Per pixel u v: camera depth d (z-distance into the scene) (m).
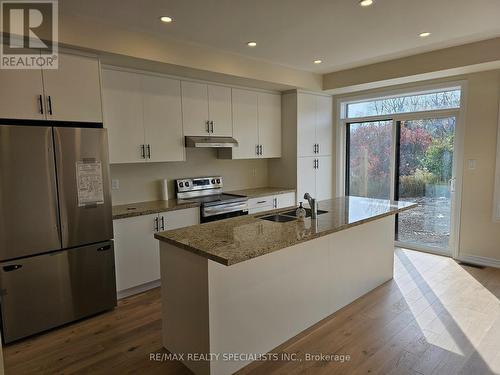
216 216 4.10
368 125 5.27
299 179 5.10
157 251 3.59
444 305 3.14
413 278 3.79
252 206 4.53
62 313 2.87
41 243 2.71
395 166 4.96
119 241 3.29
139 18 2.79
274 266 2.46
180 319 2.33
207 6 2.57
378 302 3.23
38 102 2.66
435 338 2.60
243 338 2.29
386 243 3.66
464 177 4.24
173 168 4.36
